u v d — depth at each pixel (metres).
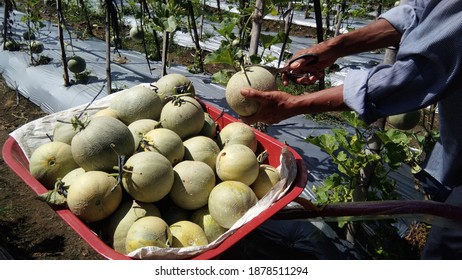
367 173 2.89
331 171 3.66
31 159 1.99
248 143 2.22
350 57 7.54
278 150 2.26
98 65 6.27
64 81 5.46
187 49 7.55
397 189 3.60
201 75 6.08
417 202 1.99
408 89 1.65
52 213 3.46
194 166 1.93
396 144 2.68
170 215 1.93
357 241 2.99
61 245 3.12
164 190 1.81
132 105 2.28
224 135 2.28
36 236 3.17
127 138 1.95
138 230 1.65
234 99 2.08
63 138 2.12
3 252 2.80
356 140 2.84
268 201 1.78
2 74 6.10
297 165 2.03
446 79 1.54
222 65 6.73
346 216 2.01
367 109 1.70
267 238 2.84
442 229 2.24
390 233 3.00
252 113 2.09
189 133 2.21
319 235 2.93
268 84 2.10
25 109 5.23
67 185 1.84
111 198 1.76
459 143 2.05
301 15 10.86
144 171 1.76
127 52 7.11
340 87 1.85
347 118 2.94
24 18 6.61
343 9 7.39
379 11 7.20
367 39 2.26
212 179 1.94
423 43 1.53
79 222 1.65
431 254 2.35
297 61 2.24
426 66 1.58
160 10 4.73
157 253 1.51
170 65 6.33
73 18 8.91
